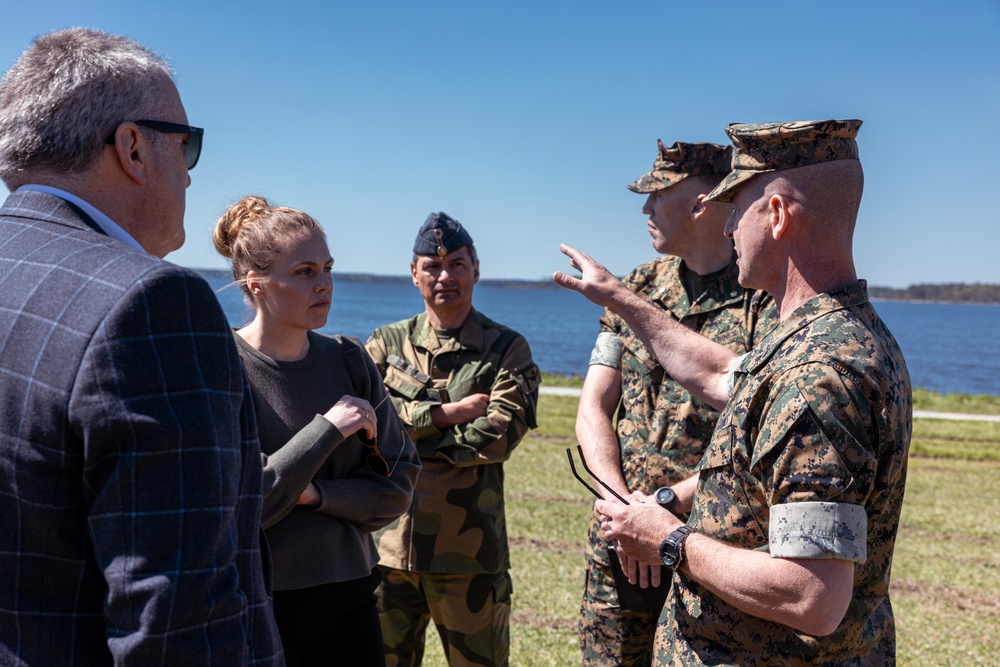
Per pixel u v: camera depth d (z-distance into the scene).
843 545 1.83
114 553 1.32
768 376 2.00
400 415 3.83
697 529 2.18
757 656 2.05
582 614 3.32
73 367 1.34
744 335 3.13
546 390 22.34
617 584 3.15
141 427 1.32
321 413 2.67
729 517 2.10
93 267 1.42
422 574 3.71
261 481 1.60
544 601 5.61
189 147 1.74
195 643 1.34
